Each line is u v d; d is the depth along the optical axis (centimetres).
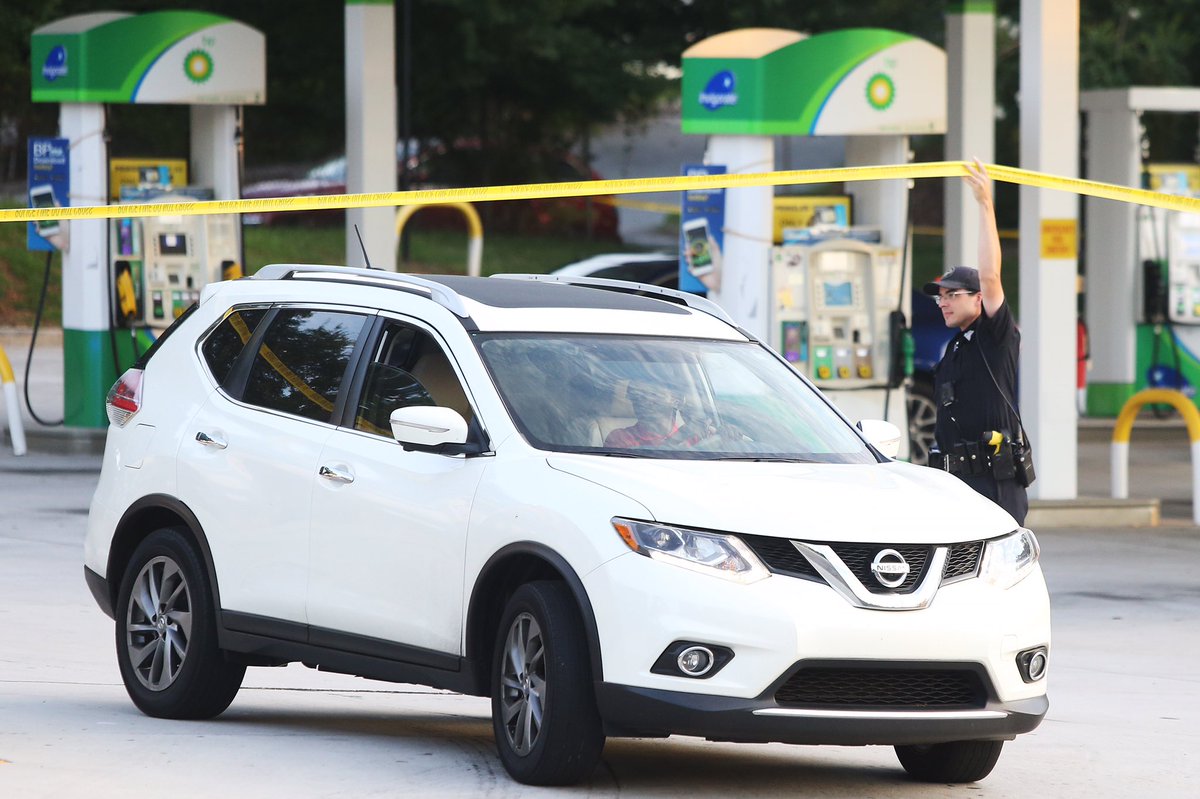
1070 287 5341
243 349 2859
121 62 6219
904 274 5659
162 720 2788
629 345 2681
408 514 2503
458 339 2586
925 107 5622
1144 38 12169
